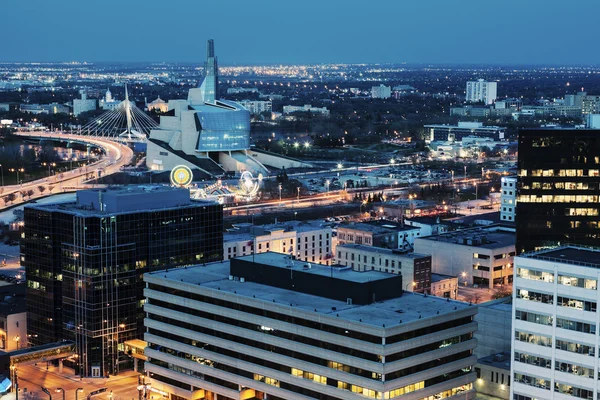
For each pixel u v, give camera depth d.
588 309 181.62
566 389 186.25
